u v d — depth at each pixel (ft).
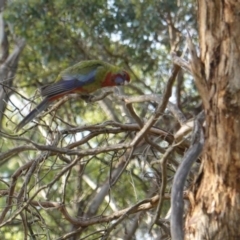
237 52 30.78
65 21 68.13
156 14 66.44
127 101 37.83
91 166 72.90
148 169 52.13
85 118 74.69
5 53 75.00
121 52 70.59
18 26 68.28
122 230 62.23
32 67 75.20
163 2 66.18
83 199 66.44
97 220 40.81
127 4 67.31
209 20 31.42
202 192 32.48
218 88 31.01
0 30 75.72
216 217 31.89
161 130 39.88
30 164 40.52
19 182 64.95
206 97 31.55
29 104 44.19
